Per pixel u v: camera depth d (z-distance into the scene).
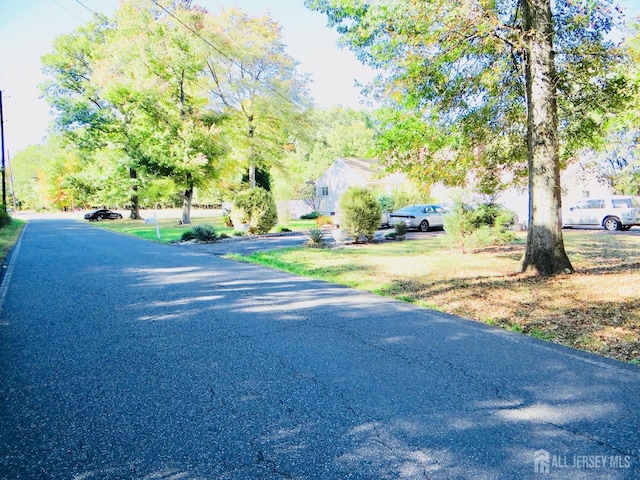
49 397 3.49
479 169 11.91
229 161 33.47
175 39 27.55
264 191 21.50
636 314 5.58
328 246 15.38
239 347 4.69
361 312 6.23
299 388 3.61
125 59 28.81
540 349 4.54
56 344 4.85
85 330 5.39
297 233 21.89
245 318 5.93
